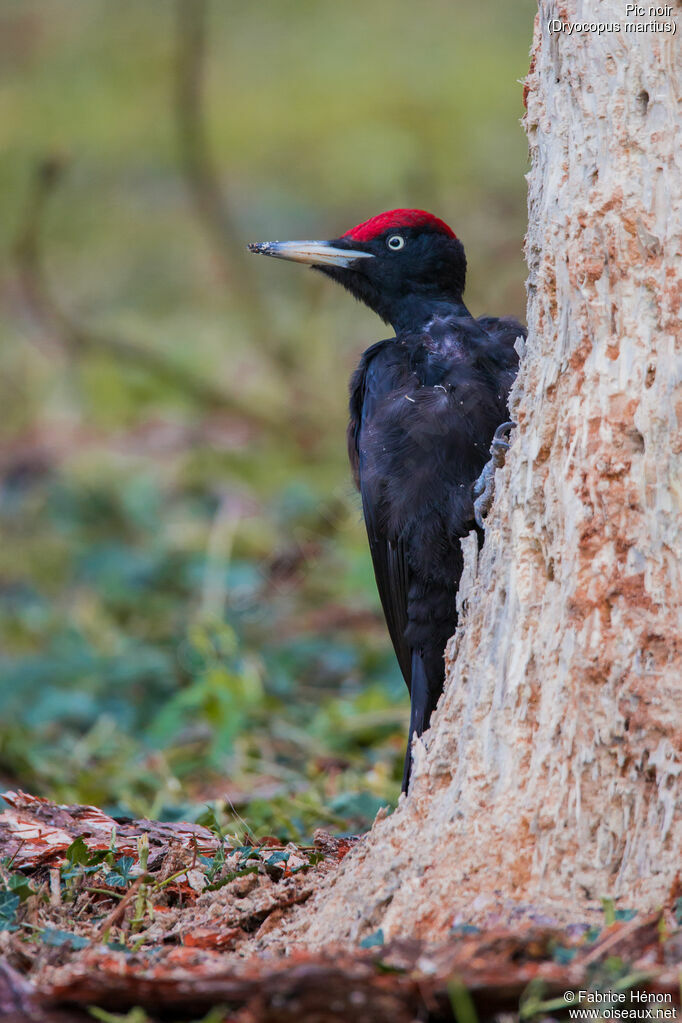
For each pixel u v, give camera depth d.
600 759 5.48
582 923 5.20
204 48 25.16
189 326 27.53
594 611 5.55
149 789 11.43
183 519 19.91
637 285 5.66
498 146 25.41
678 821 5.31
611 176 5.74
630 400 5.61
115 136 26.14
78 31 27.16
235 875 6.51
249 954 5.70
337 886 5.95
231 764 11.80
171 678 14.34
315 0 28.02
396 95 26.28
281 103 26.75
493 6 27.61
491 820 5.64
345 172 26.14
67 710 13.54
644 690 5.42
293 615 16.55
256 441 23.27
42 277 23.62
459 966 4.84
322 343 24.92
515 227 24.25
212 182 24.28
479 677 5.97
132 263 28.31
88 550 18.91
